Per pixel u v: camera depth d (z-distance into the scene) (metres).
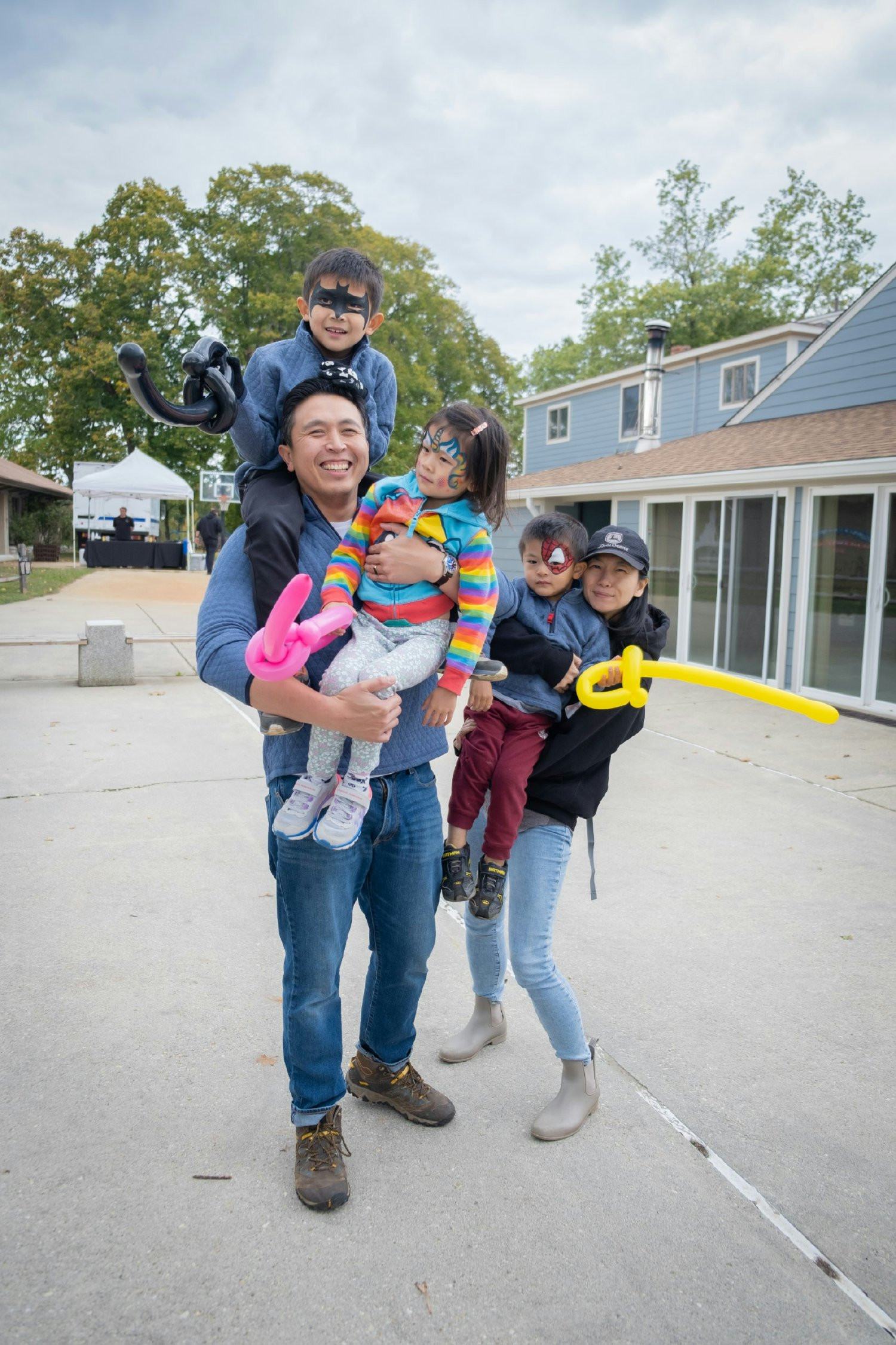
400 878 2.21
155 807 5.23
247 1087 2.59
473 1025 2.85
